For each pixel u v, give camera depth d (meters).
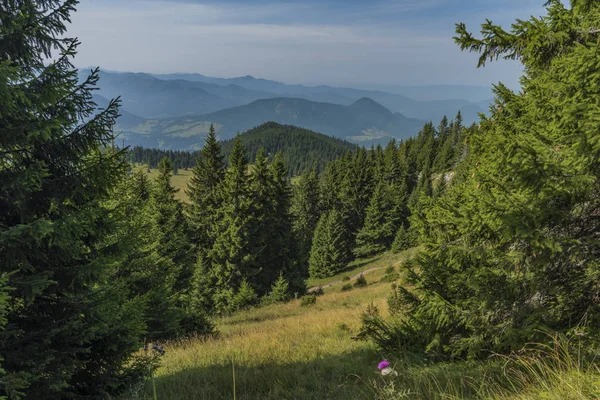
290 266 37.28
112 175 5.00
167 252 23.56
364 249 59.88
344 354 7.43
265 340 10.47
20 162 4.66
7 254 4.12
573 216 3.79
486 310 4.45
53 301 4.92
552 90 3.95
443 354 5.16
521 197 4.07
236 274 32.16
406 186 73.62
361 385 4.97
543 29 4.23
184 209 36.69
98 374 5.37
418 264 5.51
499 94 5.41
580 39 4.15
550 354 3.52
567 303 4.19
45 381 4.40
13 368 4.28
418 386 3.97
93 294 5.17
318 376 6.01
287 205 39.09
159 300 13.38
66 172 5.06
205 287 31.59
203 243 35.91
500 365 4.10
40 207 4.81
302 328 12.25
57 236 4.24
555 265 4.10
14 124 4.44
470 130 5.40
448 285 5.12
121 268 12.55
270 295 31.27
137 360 6.06
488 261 4.44
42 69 4.74
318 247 53.38
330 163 77.69
